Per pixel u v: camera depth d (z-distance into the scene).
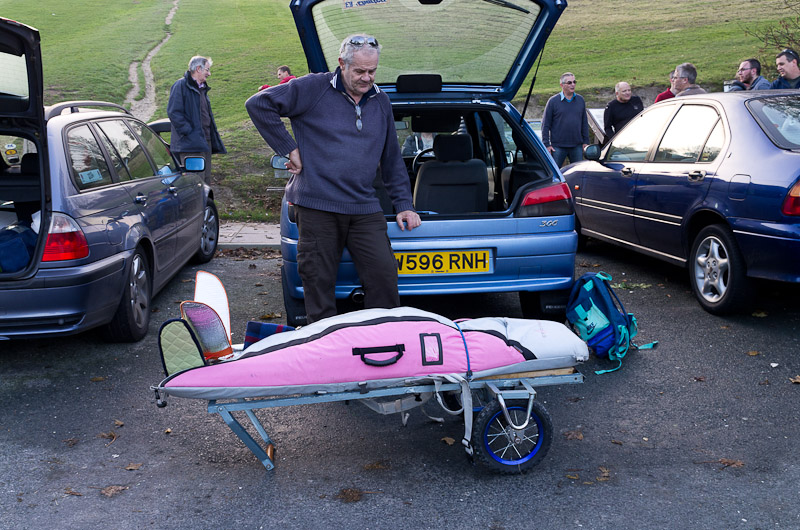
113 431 3.64
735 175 4.99
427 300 5.85
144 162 5.69
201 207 6.97
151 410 3.88
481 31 4.43
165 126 7.62
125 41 37.31
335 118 3.69
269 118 3.62
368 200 3.82
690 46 25.84
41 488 3.10
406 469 3.25
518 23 4.41
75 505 2.97
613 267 6.93
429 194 4.91
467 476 3.19
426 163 4.92
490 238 4.34
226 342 3.30
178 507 2.96
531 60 4.64
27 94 4.02
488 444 3.15
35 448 3.46
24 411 3.86
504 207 5.34
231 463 3.32
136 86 26.33
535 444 3.25
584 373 4.35
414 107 4.57
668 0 41.34
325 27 4.36
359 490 3.07
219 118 18.83
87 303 4.25
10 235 4.38
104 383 4.24
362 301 4.29
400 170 4.08
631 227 6.39
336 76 3.67
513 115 4.68
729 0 38.59
